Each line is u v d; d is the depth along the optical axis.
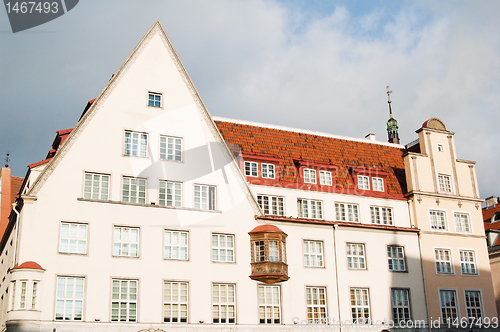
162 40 39.47
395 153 50.03
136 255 33.94
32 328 29.98
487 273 44.78
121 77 37.28
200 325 34.06
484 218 59.03
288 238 38.72
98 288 32.31
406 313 40.81
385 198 43.59
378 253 41.38
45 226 32.31
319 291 38.50
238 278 36.12
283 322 36.41
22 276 30.50
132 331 32.25
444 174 46.22
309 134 47.16
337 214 41.59
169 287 34.19
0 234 46.34
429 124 47.50
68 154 34.19
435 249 43.59
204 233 36.19
